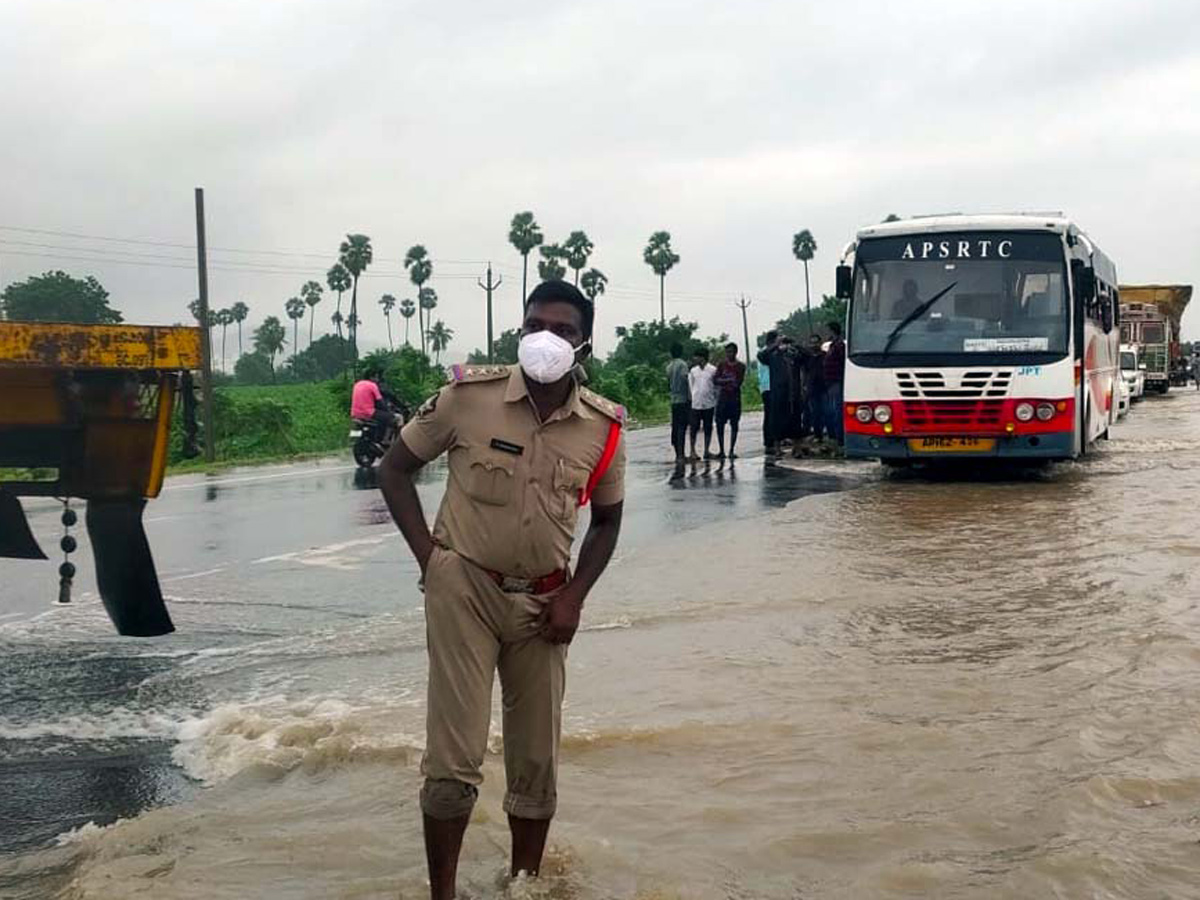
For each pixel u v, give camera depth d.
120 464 6.62
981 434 15.48
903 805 4.55
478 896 3.87
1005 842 4.20
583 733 5.39
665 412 43.91
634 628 7.55
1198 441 22.80
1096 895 3.73
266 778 5.07
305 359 115.44
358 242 85.94
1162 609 7.64
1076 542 10.33
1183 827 4.26
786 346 21.30
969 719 5.56
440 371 39.00
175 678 6.71
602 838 4.27
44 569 10.27
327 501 15.69
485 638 3.68
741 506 14.14
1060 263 15.49
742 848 4.19
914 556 9.86
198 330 6.59
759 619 7.72
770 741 5.31
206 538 12.17
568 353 3.59
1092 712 5.58
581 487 3.72
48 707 6.20
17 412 6.36
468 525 3.66
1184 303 53.47
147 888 3.93
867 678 6.29
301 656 7.13
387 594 9.09
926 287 15.76
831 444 21.34
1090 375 18.05
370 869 4.11
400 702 6.06
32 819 4.75
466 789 3.66
